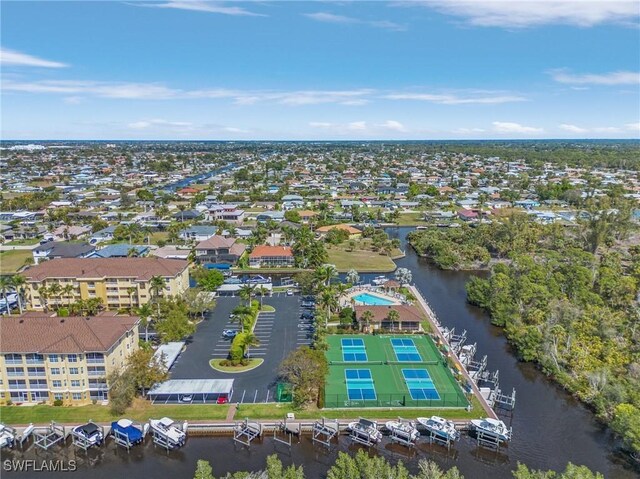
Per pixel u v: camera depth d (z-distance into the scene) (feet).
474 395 309.42
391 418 284.41
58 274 439.63
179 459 258.78
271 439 272.92
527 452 265.75
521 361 365.20
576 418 294.66
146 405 294.46
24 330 302.25
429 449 267.80
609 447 269.85
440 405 296.30
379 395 304.71
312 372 291.58
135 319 340.18
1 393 297.94
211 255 603.67
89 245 585.63
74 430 267.80
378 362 349.41
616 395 283.79
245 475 218.18
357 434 270.46
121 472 250.37
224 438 273.54
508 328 400.47
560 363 342.23
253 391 309.83
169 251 602.44
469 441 272.72
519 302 431.43
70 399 298.56
